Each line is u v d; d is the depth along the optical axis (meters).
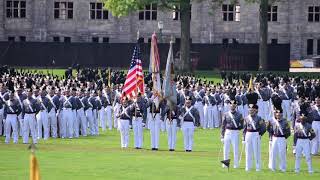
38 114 109.12
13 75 156.38
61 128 112.44
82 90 116.25
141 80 105.31
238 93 132.25
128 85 104.38
